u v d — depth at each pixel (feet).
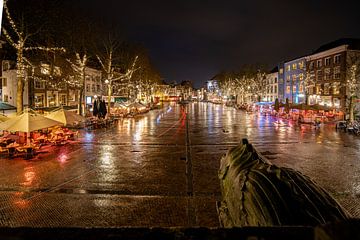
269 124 110.42
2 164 44.50
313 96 182.39
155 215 25.29
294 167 42.27
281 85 237.86
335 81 161.07
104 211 26.21
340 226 3.58
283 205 8.94
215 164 44.52
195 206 27.35
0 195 30.32
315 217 8.63
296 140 69.46
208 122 119.96
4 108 104.42
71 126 97.35
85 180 35.99
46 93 129.49
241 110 218.79
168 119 135.44
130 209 26.68
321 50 187.21
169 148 58.95
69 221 24.13
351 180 35.53
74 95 156.15
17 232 4.57
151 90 279.08
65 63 120.06
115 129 94.32
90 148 58.70
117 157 49.93
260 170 10.63
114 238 4.58
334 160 47.14
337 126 93.71
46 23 84.23
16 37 88.99
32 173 39.24
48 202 28.37
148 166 43.42
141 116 155.74
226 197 12.71
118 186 33.58
